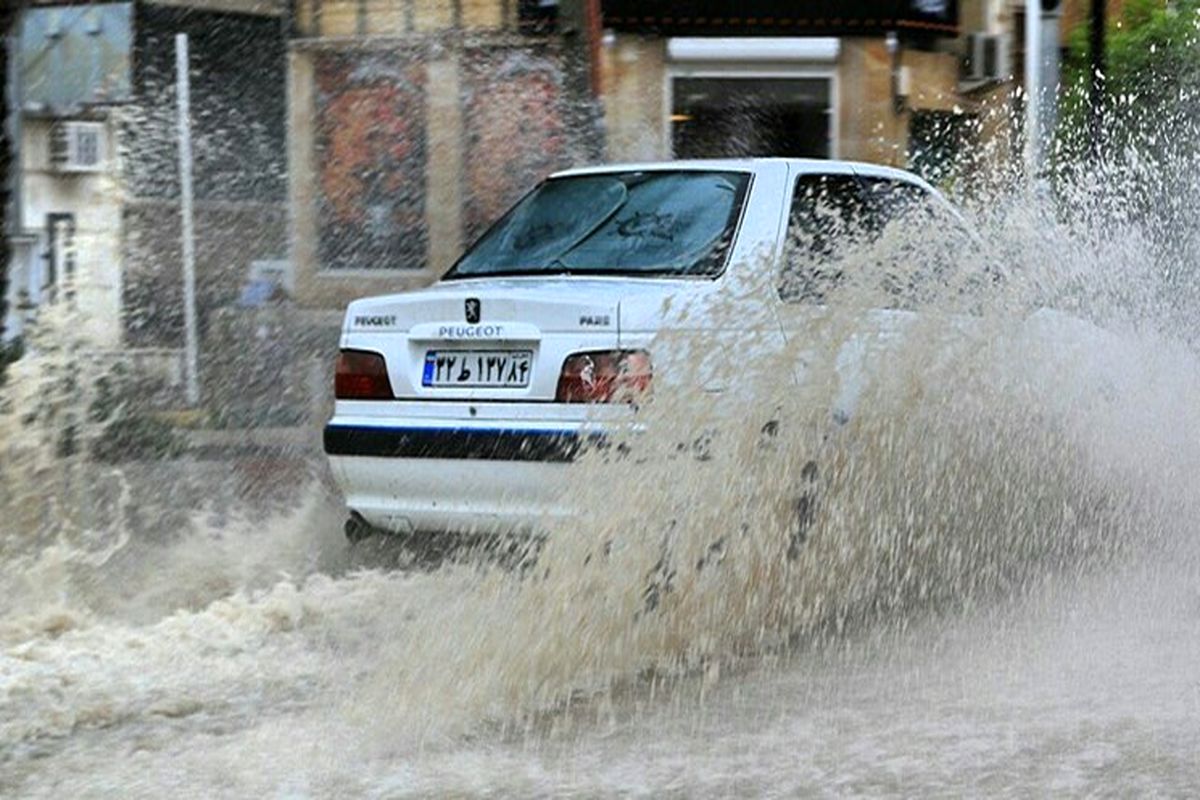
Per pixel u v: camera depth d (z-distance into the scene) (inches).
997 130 1464.1
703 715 453.1
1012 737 425.4
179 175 1380.4
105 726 454.6
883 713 450.0
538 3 1444.4
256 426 1051.9
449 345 596.4
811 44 1441.9
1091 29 1374.3
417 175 1473.9
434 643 483.5
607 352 567.2
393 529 608.4
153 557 650.2
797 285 581.9
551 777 404.8
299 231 1437.0
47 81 1425.9
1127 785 387.9
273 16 1476.4
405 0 1466.5
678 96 1444.4
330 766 416.2
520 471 575.2
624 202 637.3
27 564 613.6
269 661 512.4
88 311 863.1
